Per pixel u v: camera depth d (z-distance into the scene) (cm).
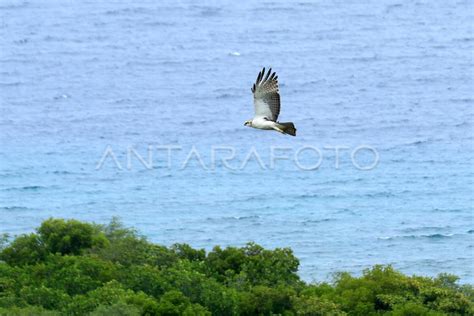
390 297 13612
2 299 13050
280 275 14712
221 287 13638
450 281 14612
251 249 15388
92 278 14162
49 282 13812
